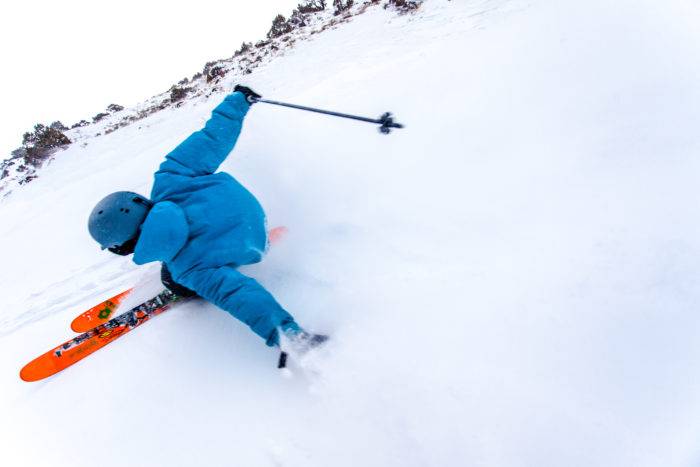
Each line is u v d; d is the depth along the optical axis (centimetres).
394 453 123
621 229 144
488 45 360
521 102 248
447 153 243
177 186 180
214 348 197
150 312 235
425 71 376
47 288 348
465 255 173
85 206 500
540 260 152
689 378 103
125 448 166
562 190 175
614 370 113
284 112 410
